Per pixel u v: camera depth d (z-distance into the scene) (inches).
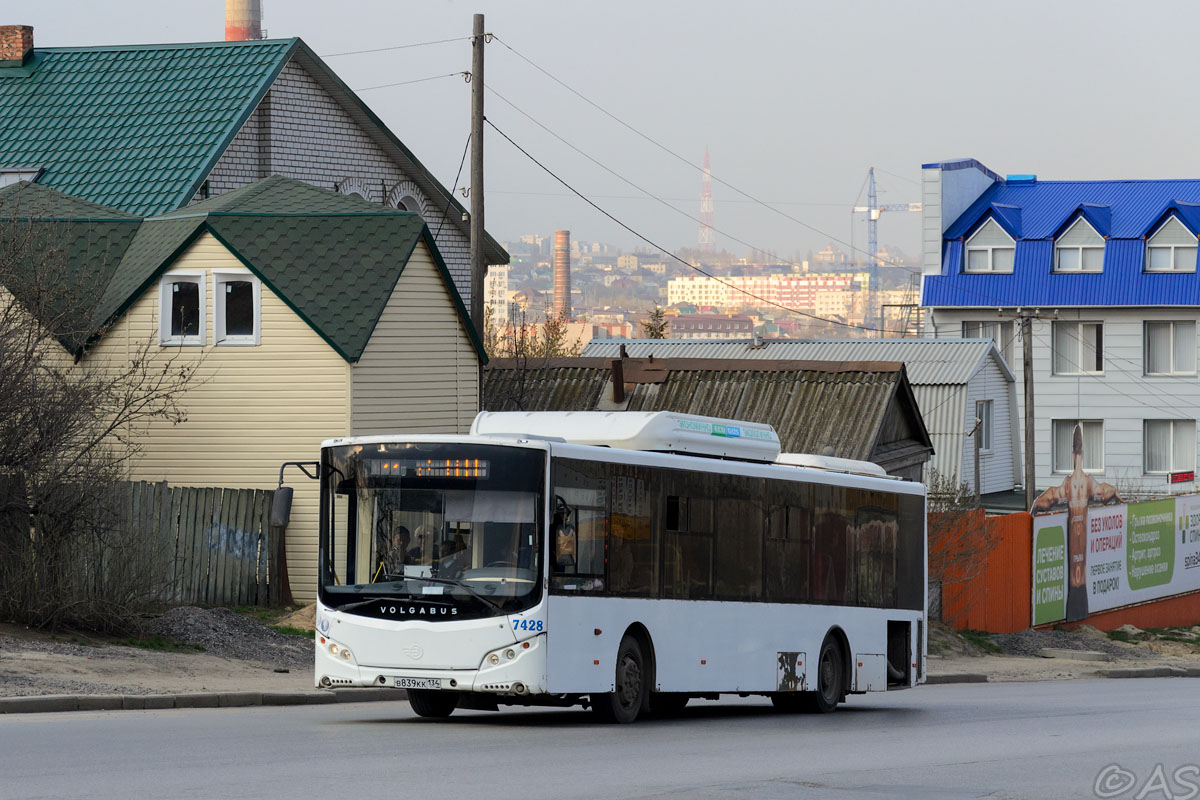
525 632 1489.9
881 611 2142.0
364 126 3718.0
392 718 1635.1
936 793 1110.4
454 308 2908.5
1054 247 5994.1
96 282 2630.4
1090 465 5935.0
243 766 1136.2
